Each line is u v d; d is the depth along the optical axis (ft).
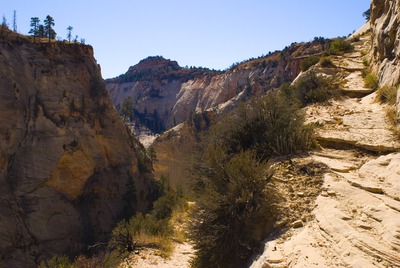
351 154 29.81
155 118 508.94
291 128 32.89
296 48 396.57
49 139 136.56
